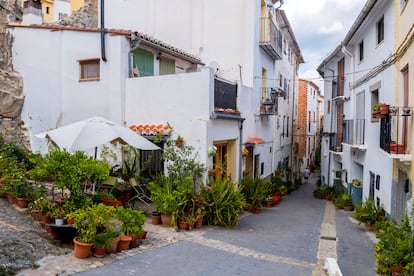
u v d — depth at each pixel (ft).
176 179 35.14
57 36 43.01
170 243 25.99
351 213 50.21
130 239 23.40
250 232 32.60
